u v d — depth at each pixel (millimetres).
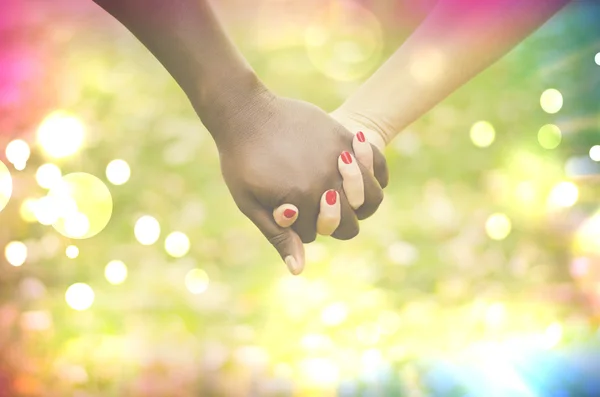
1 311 1412
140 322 1430
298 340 1377
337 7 2484
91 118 1904
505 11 1193
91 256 1590
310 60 2342
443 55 1202
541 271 1542
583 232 1559
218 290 1523
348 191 1104
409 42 1218
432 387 1294
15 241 1494
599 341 1360
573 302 1470
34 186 1580
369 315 1431
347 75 2314
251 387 1306
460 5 1204
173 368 1332
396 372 1316
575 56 1925
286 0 2475
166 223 1712
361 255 1616
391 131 1198
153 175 1822
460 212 1710
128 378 1317
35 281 1457
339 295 1496
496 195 1747
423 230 1677
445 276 1549
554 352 1351
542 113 1959
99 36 2238
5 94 1771
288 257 1114
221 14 2465
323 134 1111
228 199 1771
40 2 2125
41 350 1361
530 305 1461
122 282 1549
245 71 1098
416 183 1854
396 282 1546
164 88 2117
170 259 1634
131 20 1069
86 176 1499
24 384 1312
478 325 1407
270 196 1098
